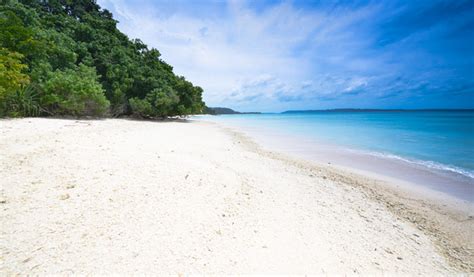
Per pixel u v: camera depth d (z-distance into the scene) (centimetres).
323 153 1086
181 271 222
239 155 893
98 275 204
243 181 549
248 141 1438
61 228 265
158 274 213
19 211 291
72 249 232
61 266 209
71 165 477
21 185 365
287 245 304
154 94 2377
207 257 250
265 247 290
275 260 265
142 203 349
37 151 555
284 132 2120
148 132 1251
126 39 3031
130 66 2373
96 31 2520
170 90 2472
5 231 249
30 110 1384
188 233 288
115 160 543
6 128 859
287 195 509
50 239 244
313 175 710
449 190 612
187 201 379
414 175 742
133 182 423
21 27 1421
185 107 2684
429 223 437
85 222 283
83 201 335
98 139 826
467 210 495
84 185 388
